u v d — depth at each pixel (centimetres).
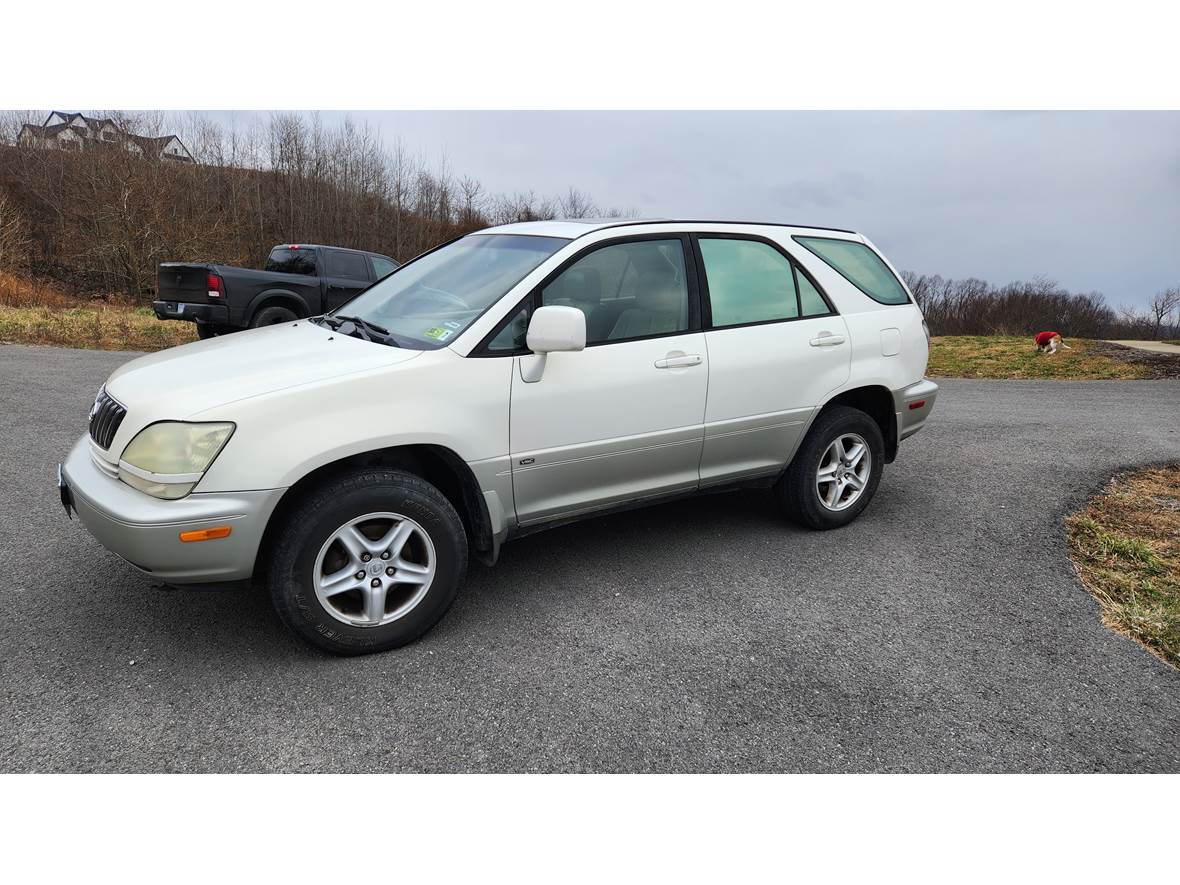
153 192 3269
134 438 279
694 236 395
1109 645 331
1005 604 368
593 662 306
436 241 4766
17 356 1064
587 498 362
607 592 370
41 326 1370
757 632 334
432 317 344
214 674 290
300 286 1154
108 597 348
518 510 342
